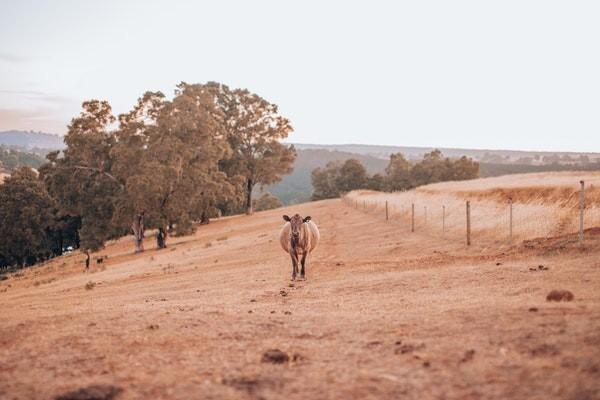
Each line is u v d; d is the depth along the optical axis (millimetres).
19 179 82875
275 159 95188
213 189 62938
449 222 32219
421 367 6391
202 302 13969
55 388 6516
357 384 6031
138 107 60375
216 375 6676
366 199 70438
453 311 9250
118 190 60969
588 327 7016
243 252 35844
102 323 10367
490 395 5352
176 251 50312
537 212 25562
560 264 14297
